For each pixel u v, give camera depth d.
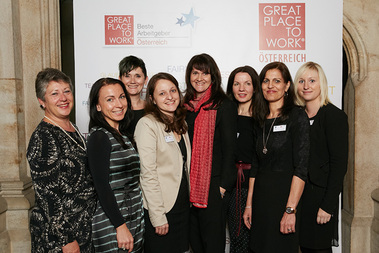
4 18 2.66
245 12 2.95
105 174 1.71
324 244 2.08
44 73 1.73
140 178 1.98
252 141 2.38
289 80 2.11
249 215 2.28
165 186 2.01
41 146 1.62
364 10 2.97
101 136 1.74
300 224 2.16
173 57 2.99
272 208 2.02
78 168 1.71
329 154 2.08
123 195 1.80
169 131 2.03
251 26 2.96
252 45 2.97
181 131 2.12
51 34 2.95
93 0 2.96
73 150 1.72
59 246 1.61
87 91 3.02
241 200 2.38
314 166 2.09
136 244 1.87
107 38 2.98
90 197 1.78
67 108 1.74
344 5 2.97
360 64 2.98
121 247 1.77
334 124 2.05
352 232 3.03
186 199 2.12
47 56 2.90
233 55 2.98
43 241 1.62
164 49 2.99
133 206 1.85
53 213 1.60
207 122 2.22
